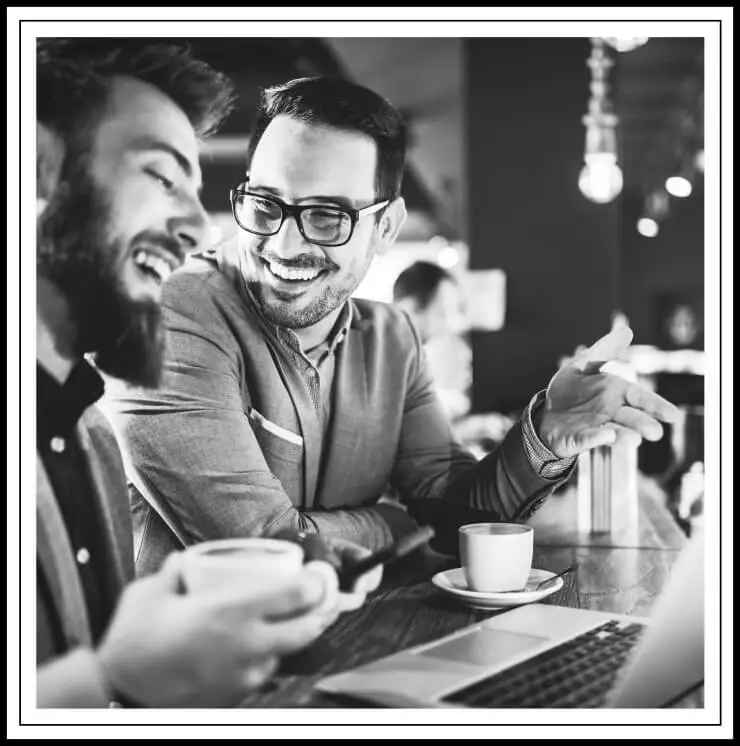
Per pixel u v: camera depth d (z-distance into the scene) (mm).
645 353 4590
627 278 5996
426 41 1874
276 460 1463
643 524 1561
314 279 1471
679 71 4336
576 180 2359
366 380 1542
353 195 1477
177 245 1438
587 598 1115
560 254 2381
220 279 1453
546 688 793
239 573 961
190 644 973
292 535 1305
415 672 836
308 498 1495
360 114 1473
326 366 1502
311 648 932
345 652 923
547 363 2352
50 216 1359
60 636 1243
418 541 1316
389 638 964
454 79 2100
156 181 1425
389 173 1516
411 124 2088
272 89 1456
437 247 2324
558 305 2385
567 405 1317
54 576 1262
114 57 1397
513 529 1123
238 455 1378
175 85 1435
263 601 955
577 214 2377
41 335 1342
